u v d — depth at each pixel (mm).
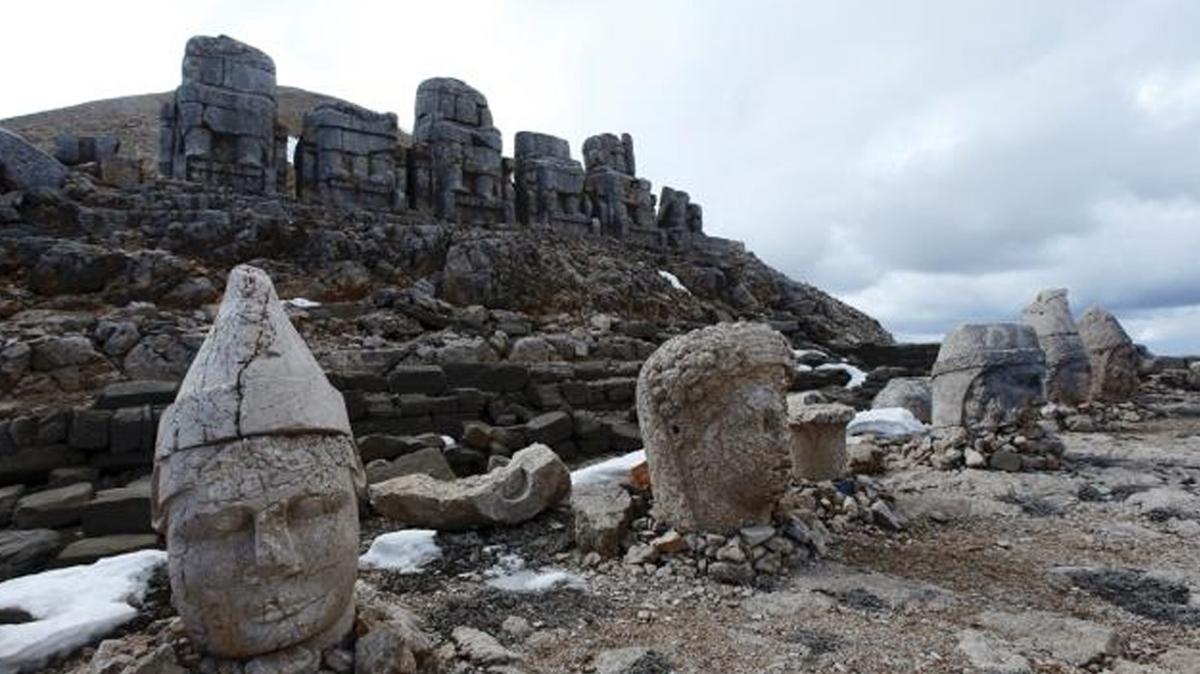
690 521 5250
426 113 20000
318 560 3266
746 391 5148
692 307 18891
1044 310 11773
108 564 4922
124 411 7977
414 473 7352
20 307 10969
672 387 5199
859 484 6758
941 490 7312
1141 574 4996
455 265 14797
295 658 3236
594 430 9922
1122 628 4191
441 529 6008
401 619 3867
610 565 5215
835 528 5996
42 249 11586
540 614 4469
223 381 3258
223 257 13414
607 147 23625
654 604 4574
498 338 12688
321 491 3287
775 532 5223
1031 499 6957
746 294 21609
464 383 10648
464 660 3801
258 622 3125
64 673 3799
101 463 7746
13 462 7480
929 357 16297
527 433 9477
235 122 16266
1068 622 4141
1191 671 3623
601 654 3873
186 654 3256
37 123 34719
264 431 3201
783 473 5172
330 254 14227
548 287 15875
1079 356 11328
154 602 4602
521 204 21547
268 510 3125
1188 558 5363
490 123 20609
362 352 10734
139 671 3125
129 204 13930
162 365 9922
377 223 16172
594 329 15008
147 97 43062
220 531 3090
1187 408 12258
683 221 24984
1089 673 3609
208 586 3092
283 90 45656
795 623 4250
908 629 4141
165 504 3203
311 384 3459
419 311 13180
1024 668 3590
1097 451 8875
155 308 11336
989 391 8258
